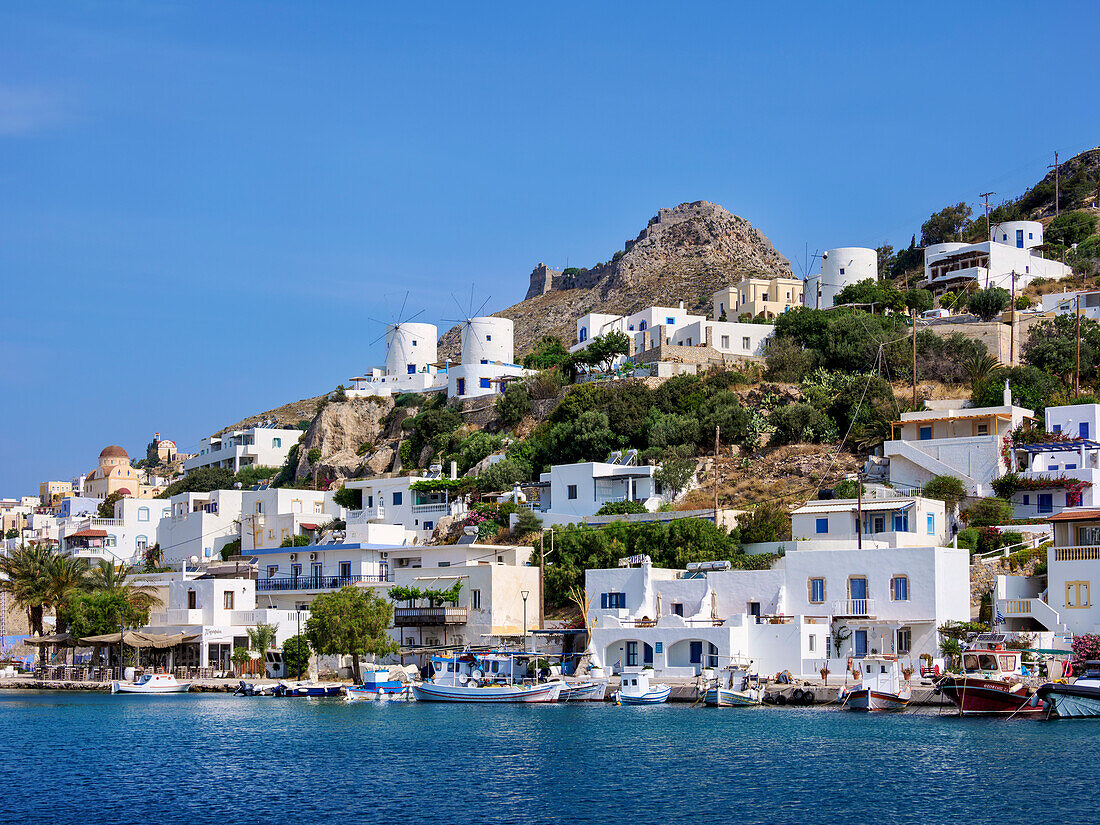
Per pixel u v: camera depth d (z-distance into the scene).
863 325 154.25
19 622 130.00
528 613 107.88
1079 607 84.31
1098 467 108.38
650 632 92.75
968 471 110.44
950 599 86.38
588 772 61.88
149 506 170.25
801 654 87.00
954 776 58.16
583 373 169.75
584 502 126.50
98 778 62.78
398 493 138.00
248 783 60.94
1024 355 149.25
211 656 111.75
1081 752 63.44
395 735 76.25
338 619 98.31
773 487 120.75
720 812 52.66
